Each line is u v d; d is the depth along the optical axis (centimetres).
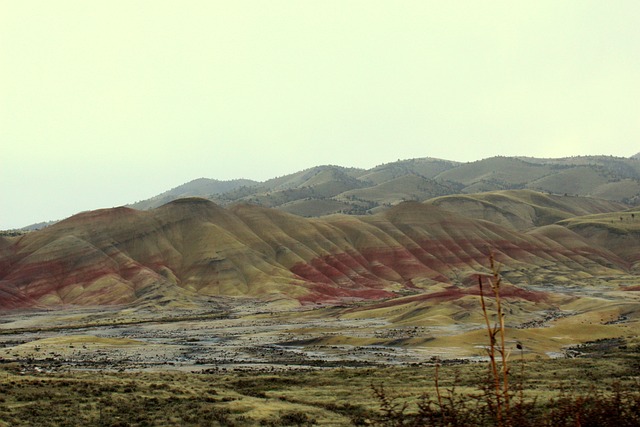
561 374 5394
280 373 6894
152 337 12206
